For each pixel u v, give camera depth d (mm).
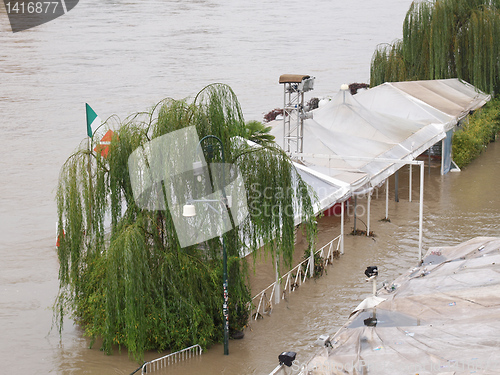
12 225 29422
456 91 43250
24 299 21375
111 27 143750
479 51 44625
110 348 17281
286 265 19203
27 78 83125
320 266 22828
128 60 99500
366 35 130250
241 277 18109
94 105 65125
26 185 36531
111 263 16156
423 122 36625
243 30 139125
